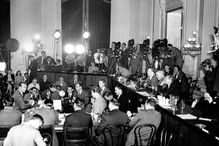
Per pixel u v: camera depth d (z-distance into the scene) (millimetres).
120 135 4988
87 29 15570
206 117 4449
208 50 8984
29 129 3992
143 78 8414
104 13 15617
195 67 9820
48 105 5668
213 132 3650
